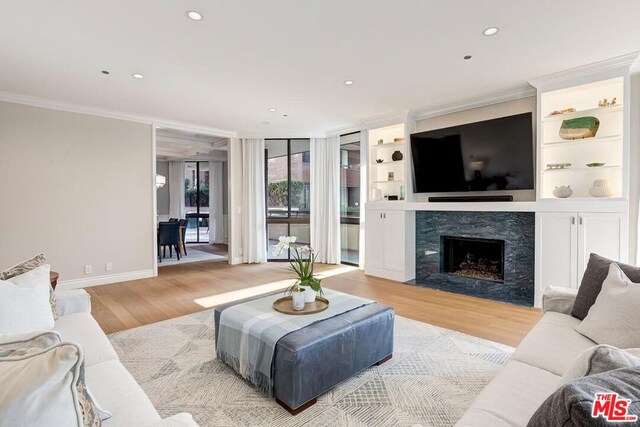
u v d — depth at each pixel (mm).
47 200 4500
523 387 1385
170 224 7090
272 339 2055
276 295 2902
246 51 3025
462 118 4695
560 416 693
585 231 3434
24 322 1702
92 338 1906
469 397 2096
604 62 3234
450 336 2994
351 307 2557
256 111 5023
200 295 4379
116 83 3805
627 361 887
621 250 3250
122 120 5121
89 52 3023
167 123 5609
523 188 4027
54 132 4539
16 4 2281
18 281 1902
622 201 3242
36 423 748
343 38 2797
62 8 2334
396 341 2895
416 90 4070
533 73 3545
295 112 5062
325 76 3623
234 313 2443
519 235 4086
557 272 3609
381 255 5270
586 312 2031
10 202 4246
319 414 1945
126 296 4320
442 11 2402
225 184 9969
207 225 10258
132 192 5219
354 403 2043
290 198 6852
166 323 3340
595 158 3625
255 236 6711
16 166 4277
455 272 4926
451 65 3348
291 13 2424
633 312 1643
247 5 2320
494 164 4211
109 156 5000
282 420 1892
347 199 6477
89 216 4832
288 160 6832
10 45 2877
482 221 4402
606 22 2543
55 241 4566
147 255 5387
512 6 2342
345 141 6441
